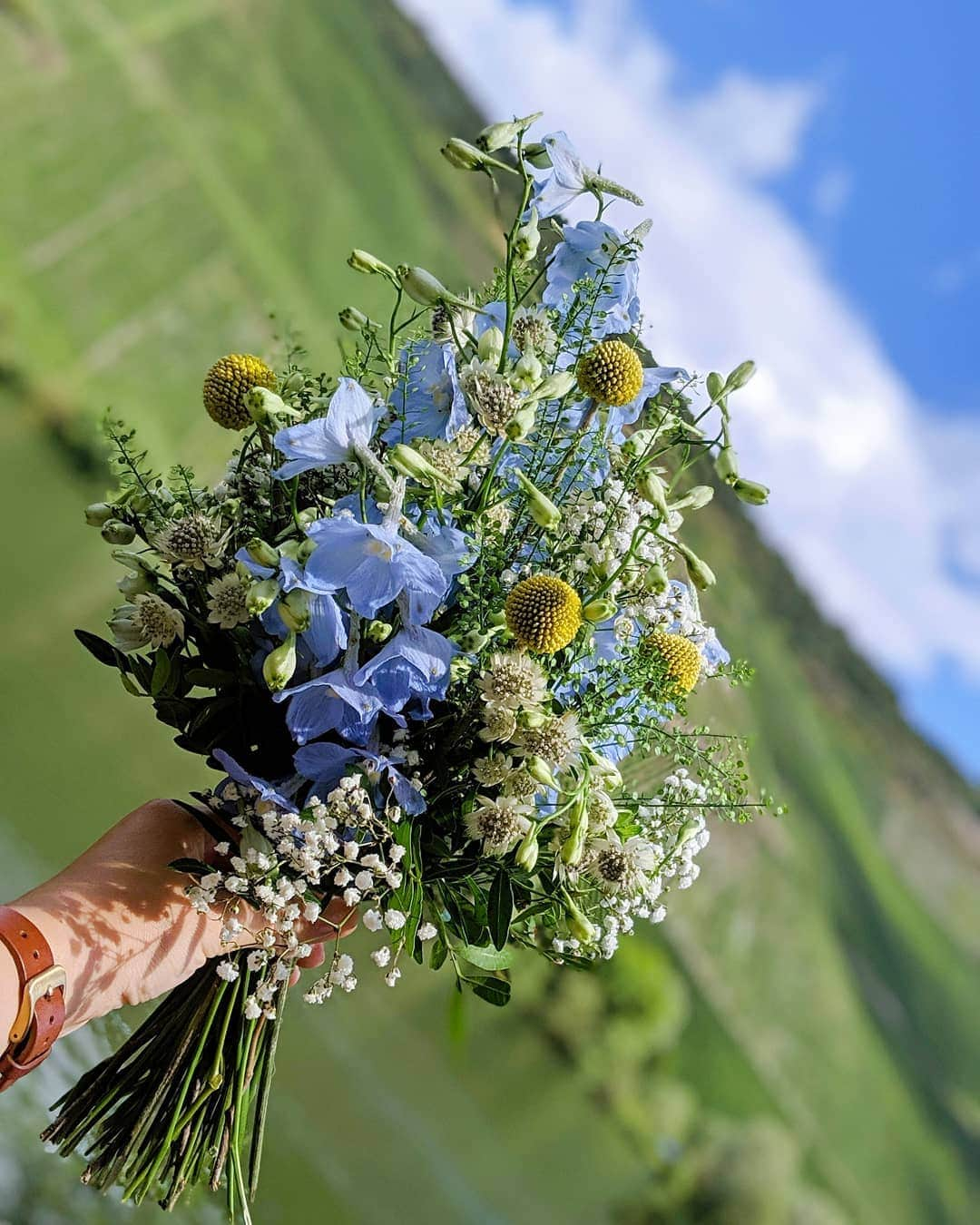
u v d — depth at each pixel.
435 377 1.01
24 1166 1.43
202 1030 1.11
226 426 1.04
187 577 1.04
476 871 1.03
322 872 0.98
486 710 0.95
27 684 4.80
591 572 1.02
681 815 1.11
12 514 5.54
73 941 0.96
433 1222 4.71
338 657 0.96
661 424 1.07
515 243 1.01
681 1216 7.83
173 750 5.15
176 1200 1.12
